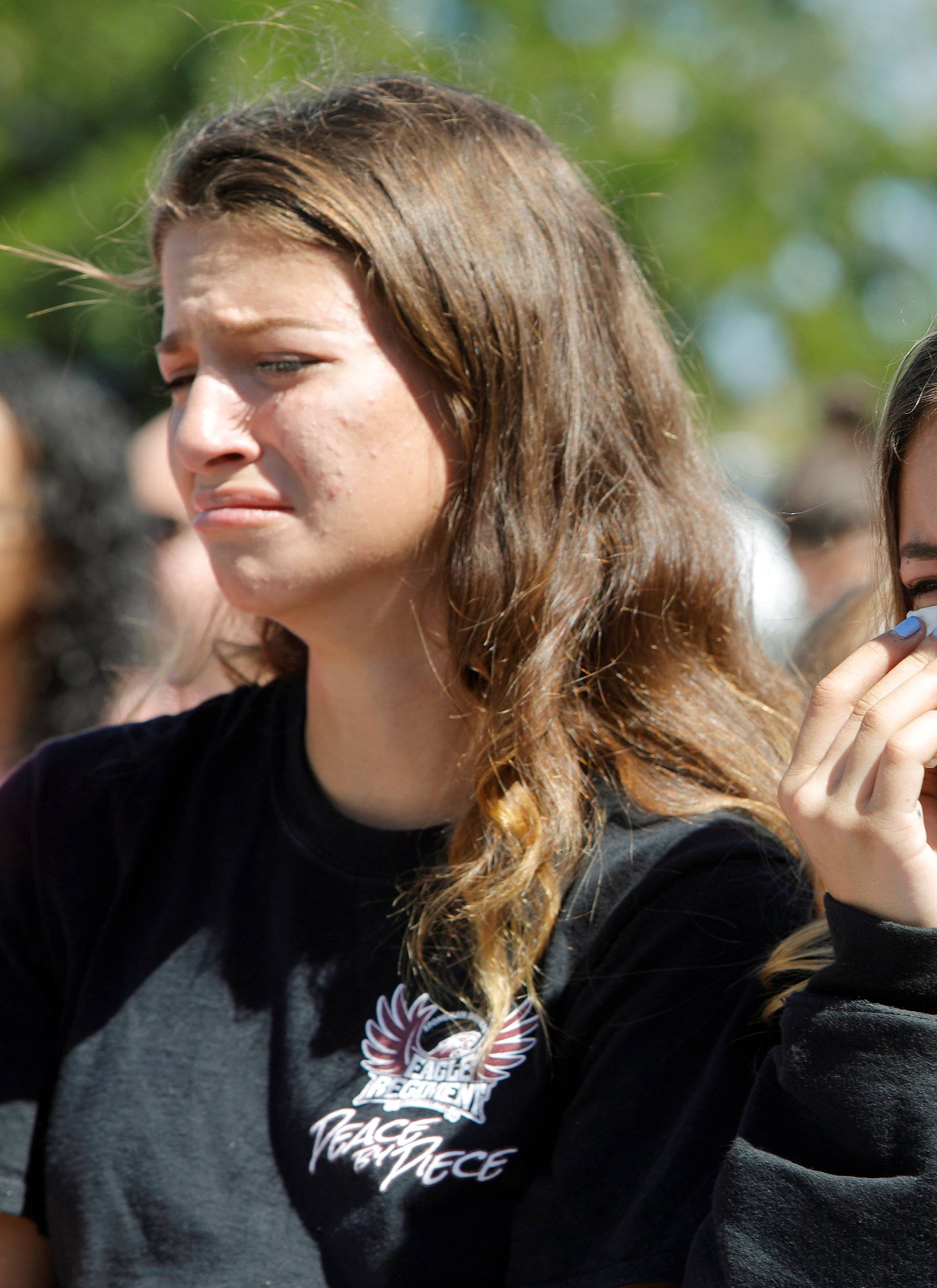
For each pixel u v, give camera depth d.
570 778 5.30
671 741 5.61
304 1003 5.24
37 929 5.95
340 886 5.41
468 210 5.42
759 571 10.96
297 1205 4.94
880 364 32.41
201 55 27.03
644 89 31.62
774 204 32.47
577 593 5.50
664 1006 4.83
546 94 28.16
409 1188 4.80
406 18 21.23
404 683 5.50
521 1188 4.84
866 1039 4.22
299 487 5.15
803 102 34.53
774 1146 4.38
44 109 29.75
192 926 5.64
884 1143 4.16
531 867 5.07
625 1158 4.66
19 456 9.46
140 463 12.66
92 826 5.97
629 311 6.12
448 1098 4.93
